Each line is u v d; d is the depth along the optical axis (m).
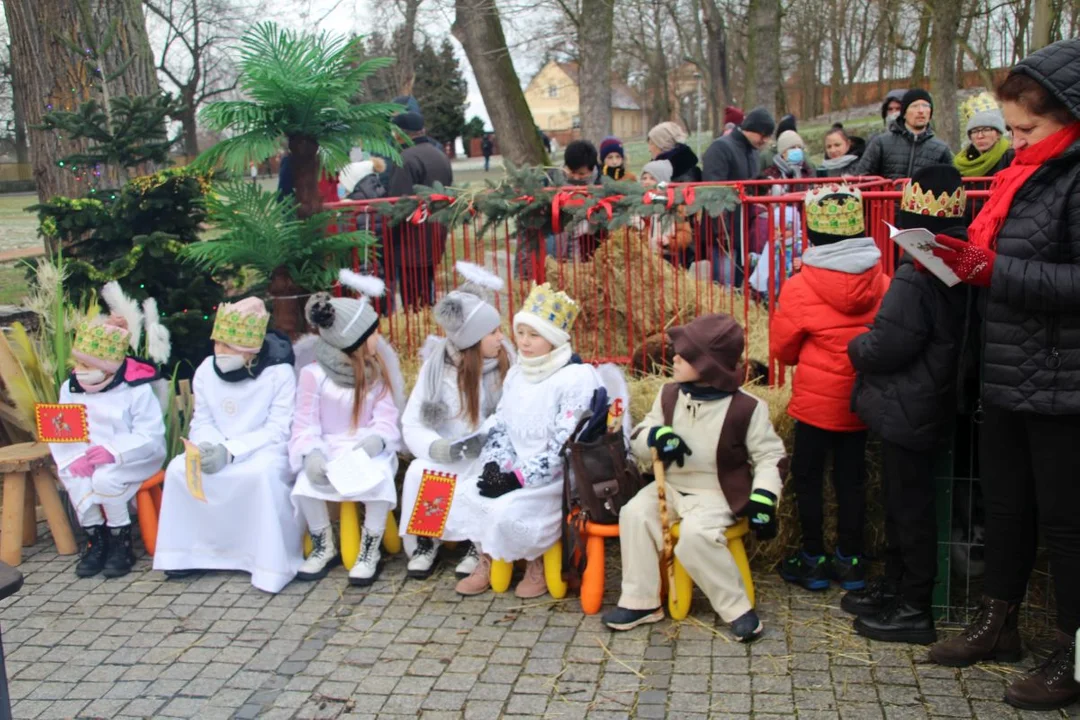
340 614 4.13
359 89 5.20
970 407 3.54
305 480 4.44
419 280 5.66
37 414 4.61
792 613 3.89
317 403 4.60
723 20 26.39
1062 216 2.90
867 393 3.54
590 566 3.98
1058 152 2.93
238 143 4.93
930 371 3.38
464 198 5.20
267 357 4.73
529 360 4.17
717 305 5.27
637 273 5.15
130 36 6.86
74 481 4.58
